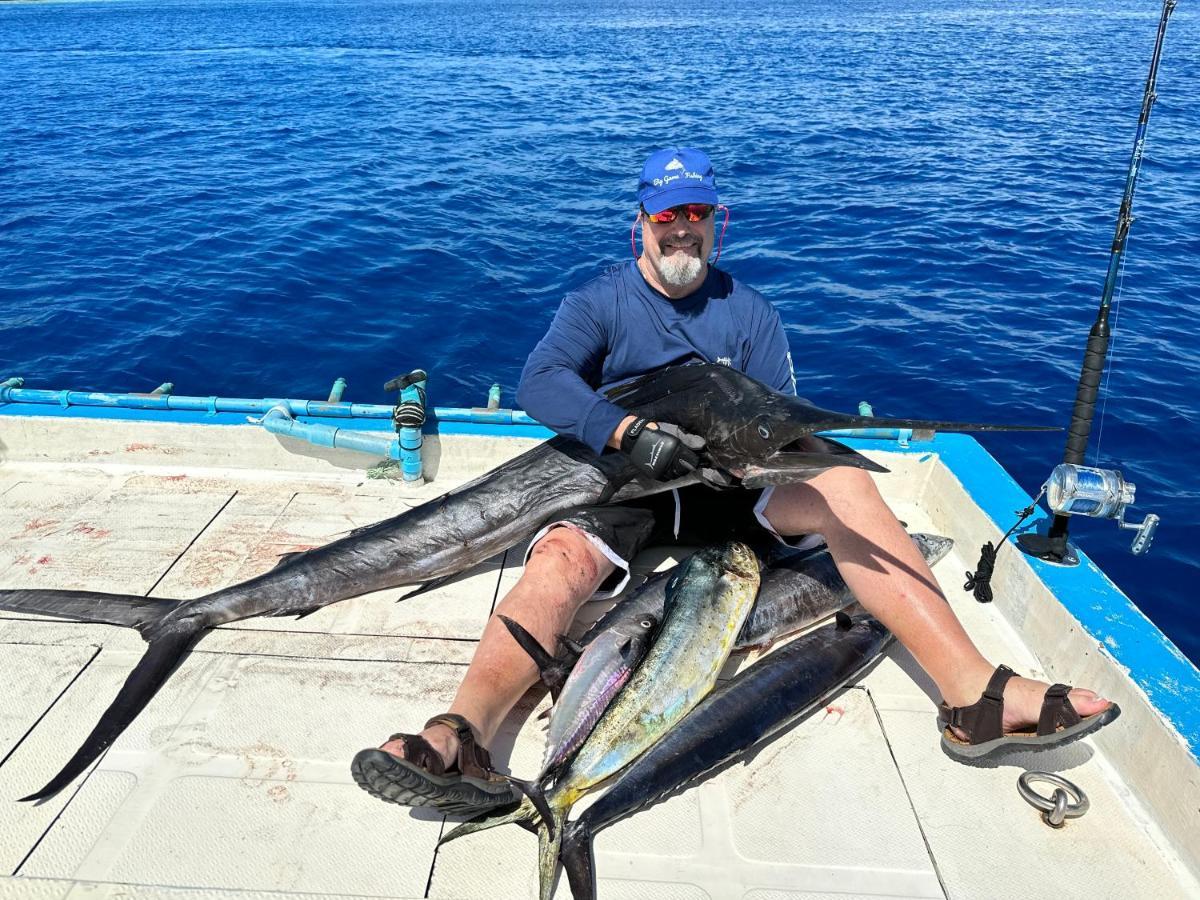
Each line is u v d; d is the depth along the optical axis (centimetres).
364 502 401
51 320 923
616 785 247
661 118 2025
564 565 299
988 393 755
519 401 323
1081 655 291
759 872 233
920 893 229
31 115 2180
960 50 3488
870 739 279
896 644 320
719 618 296
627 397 323
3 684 288
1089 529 587
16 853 229
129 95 2548
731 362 334
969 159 1593
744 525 340
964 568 373
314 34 4956
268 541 369
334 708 283
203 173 1565
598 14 6506
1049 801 253
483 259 1096
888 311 922
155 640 303
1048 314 912
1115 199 1330
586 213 1280
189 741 268
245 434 418
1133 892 232
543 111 2156
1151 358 811
